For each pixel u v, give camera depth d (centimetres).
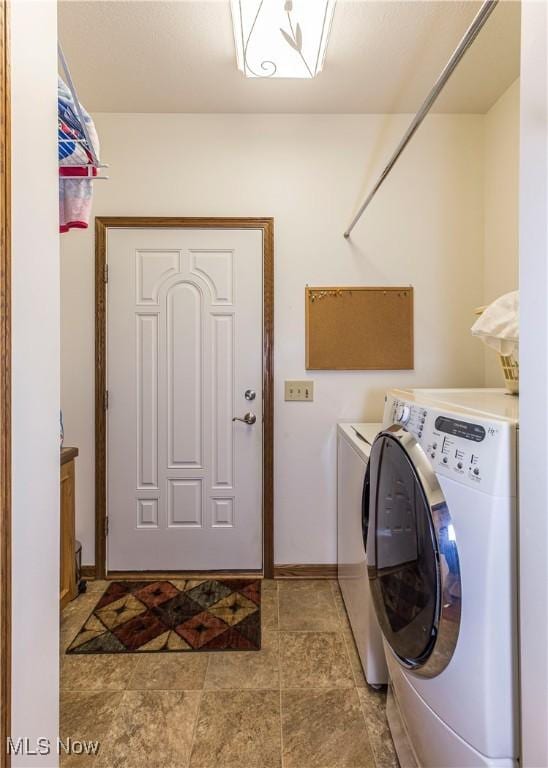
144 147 212
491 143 208
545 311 63
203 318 215
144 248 213
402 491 103
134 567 217
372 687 141
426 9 145
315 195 214
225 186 213
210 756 118
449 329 217
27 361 67
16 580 64
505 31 155
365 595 141
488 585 75
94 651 160
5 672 60
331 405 217
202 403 216
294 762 117
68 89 95
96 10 145
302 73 162
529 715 69
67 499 180
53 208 76
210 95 196
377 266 216
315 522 218
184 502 218
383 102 202
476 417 83
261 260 213
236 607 189
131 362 215
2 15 58
